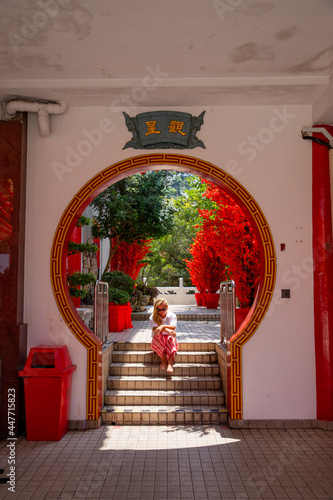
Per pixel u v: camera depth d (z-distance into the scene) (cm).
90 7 304
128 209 883
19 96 439
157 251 1752
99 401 451
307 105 460
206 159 458
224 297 549
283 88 420
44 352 422
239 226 599
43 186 458
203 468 349
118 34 340
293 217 455
